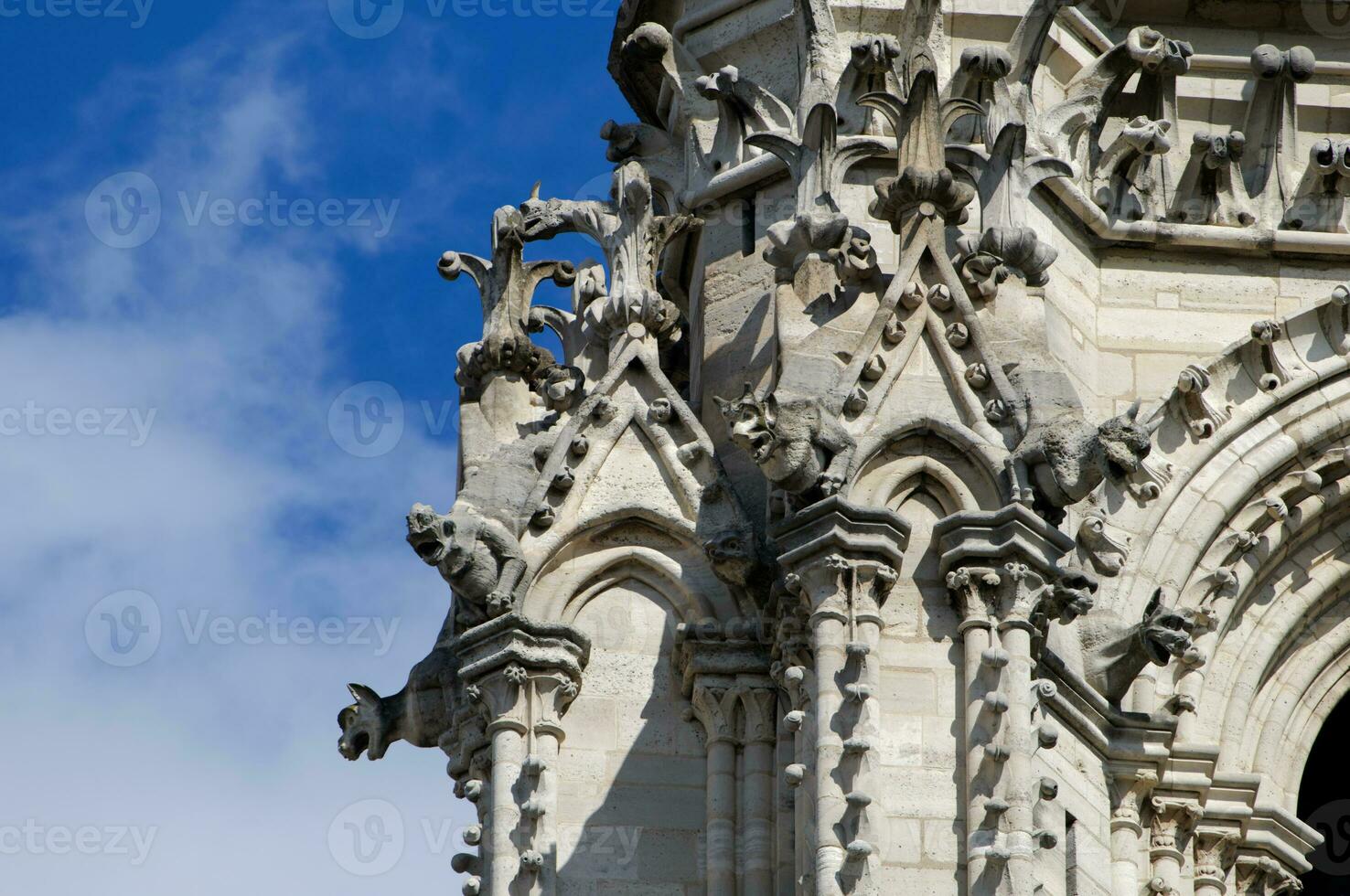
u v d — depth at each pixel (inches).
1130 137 2787.9
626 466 2576.3
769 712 2476.6
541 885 2417.6
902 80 2642.7
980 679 2336.4
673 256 2844.5
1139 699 2591.0
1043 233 2714.1
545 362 2704.2
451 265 2765.7
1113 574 2593.5
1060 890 2373.3
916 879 2282.2
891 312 2469.2
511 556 2522.1
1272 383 2743.6
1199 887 2605.8
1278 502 2704.2
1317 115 2861.7
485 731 2507.4
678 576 2539.4
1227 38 2888.8
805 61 2694.4
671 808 2465.6
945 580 2377.0
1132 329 2760.8
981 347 2454.5
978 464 2412.6
